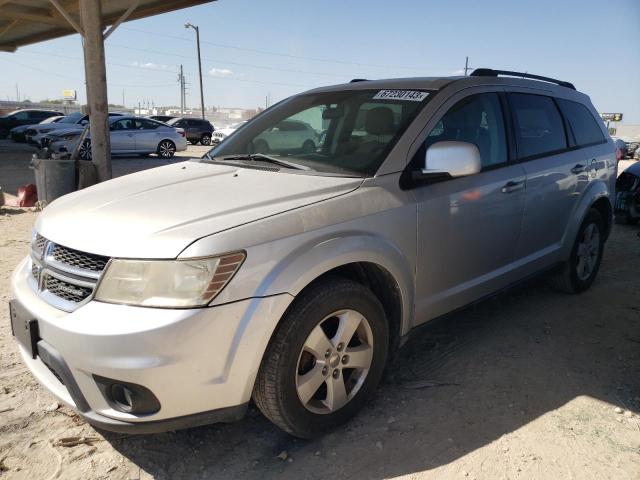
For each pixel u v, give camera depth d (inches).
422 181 116.7
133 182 119.3
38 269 99.3
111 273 85.2
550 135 160.6
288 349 91.8
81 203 107.1
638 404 117.4
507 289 148.1
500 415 112.6
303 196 101.3
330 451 101.0
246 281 86.7
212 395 86.7
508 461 98.1
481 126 136.0
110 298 84.6
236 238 87.0
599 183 177.2
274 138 138.5
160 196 103.6
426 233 116.2
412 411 113.6
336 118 133.0
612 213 192.5
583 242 180.2
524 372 130.7
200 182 112.7
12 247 231.8
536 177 146.8
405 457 99.3
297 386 95.5
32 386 121.0
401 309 114.0
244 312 86.4
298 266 91.4
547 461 98.1
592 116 187.2
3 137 1061.8
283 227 92.6
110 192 111.7
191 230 87.1
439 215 118.5
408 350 142.2
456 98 130.7
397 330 116.1
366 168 113.2
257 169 120.9
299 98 153.8
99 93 334.3
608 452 100.8
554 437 105.2
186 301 82.9
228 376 86.8
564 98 173.6
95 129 337.4
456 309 131.3
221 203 97.3
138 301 83.3
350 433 106.2
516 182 139.1
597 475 94.6
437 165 111.3
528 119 152.5
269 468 96.8
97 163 339.9
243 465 97.7
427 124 122.0
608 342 148.1
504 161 140.2
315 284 97.4
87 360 83.0
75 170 330.3
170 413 84.8
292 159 126.3
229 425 109.7
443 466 96.8
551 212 156.6
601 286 195.2
